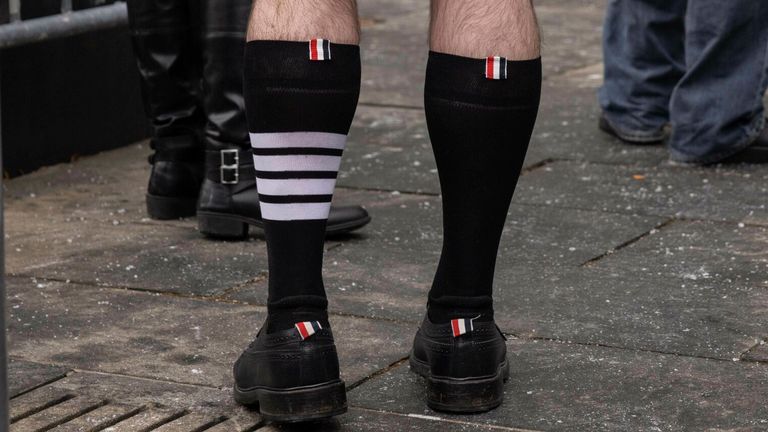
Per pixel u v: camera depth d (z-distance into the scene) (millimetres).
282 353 2398
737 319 3174
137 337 3074
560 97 6504
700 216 4242
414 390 2691
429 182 4789
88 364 2879
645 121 5383
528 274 3574
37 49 5020
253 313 3273
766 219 4199
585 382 2736
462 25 2396
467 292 2537
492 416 2543
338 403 2408
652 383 2729
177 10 4199
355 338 3039
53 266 3713
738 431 2467
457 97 2395
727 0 4727
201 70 4305
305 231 2410
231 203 3998
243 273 3654
